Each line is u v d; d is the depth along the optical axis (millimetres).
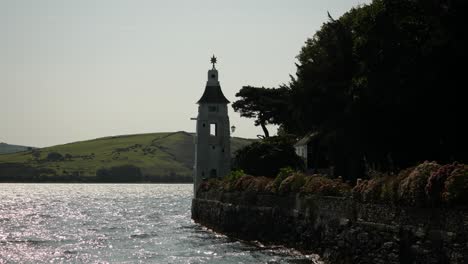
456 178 38594
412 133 82688
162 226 120375
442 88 75688
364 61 84500
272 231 78812
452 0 72188
